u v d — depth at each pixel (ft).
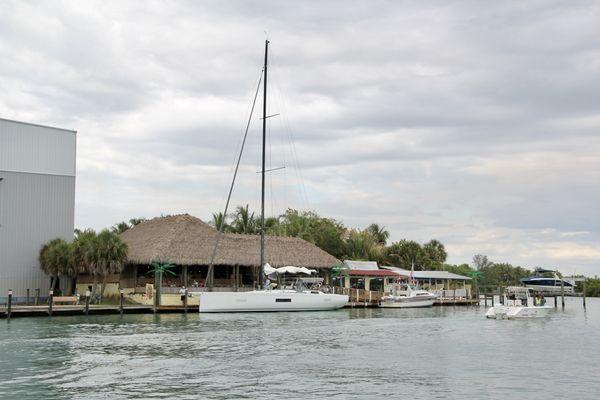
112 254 170.09
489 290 332.39
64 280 181.98
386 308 207.62
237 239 197.16
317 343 101.65
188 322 137.28
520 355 90.48
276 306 167.53
